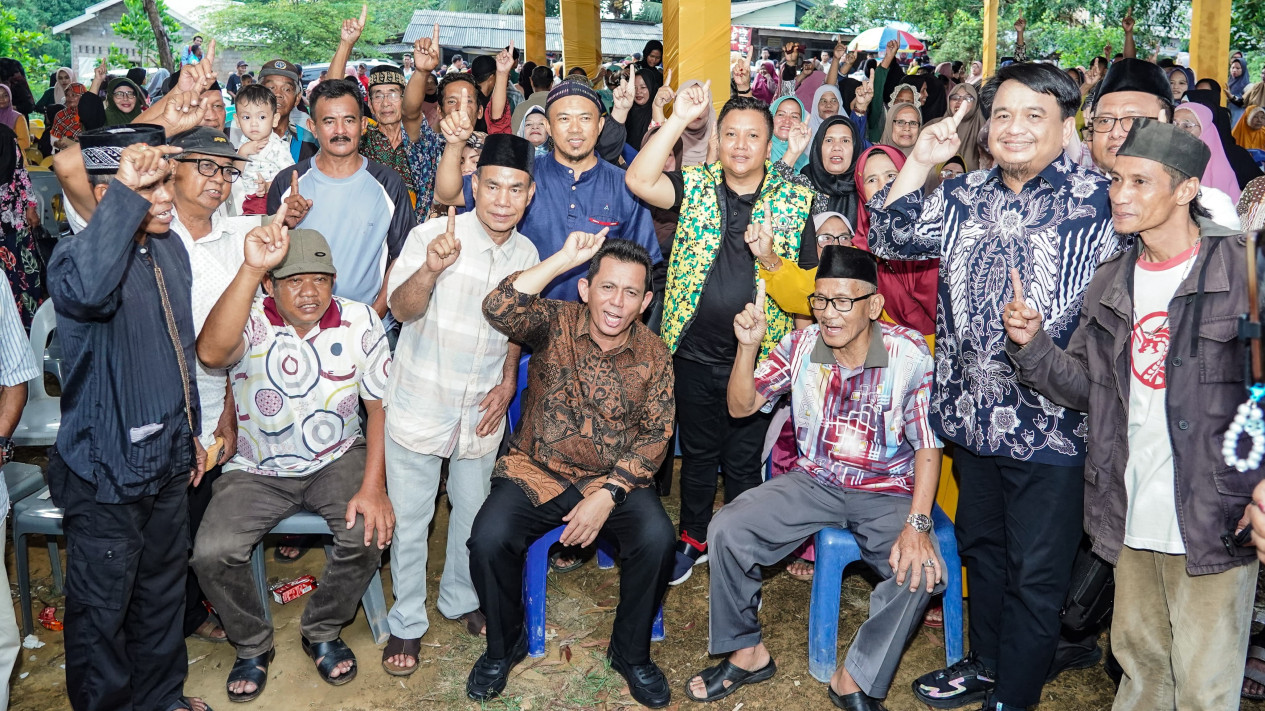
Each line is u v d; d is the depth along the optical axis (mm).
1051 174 2633
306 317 3170
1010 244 2684
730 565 3082
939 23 34969
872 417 3180
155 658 2916
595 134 3734
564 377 3240
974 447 2830
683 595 3816
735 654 3201
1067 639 3281
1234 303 2246
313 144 5410
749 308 3137
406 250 3186
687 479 3924
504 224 3133
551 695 3195
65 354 2564
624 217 3850
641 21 31844
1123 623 2635
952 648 3262
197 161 2947
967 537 3076
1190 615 2426
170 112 2928
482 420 3326
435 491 3338
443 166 3615
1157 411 2432
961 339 2807
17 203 5453
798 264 3676
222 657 3416
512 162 3076
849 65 10023
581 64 10062
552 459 3250
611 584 3916
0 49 36625
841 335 3053
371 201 3895
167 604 2896
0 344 2621
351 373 3283
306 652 3420
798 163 5207
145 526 2801
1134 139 2293
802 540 3229
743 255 3621
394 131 4887
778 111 5219
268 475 3271
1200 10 8203
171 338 2697
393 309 3105
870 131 8352
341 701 3162
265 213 4227
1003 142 2605
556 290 3820
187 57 24062
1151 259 2432
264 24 43562
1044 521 2766
